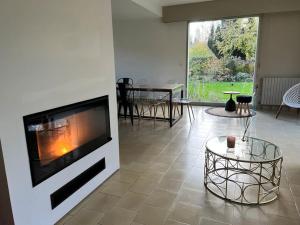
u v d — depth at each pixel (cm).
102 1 223
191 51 643
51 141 179
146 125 468
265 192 224
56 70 175
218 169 256
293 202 210
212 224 184
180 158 307
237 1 550
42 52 162
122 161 300
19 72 146
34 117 160
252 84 603
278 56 565
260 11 536
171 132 418
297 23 536
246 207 204
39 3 156
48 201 178
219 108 606
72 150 202
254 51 584
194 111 579
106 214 197
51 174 178
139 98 563
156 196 222
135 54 704
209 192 227
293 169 271
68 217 194
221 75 628
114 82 254
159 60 680
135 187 238
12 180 148
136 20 679
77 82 198
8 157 144
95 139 232
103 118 241
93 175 231
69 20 183
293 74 563
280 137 381
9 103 142
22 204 156
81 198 214
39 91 162
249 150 235
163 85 504
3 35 135
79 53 197
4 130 140
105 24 230
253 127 439
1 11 133
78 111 204
